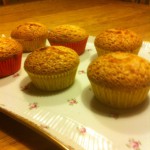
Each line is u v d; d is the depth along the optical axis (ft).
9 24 1.36
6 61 0.85
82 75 0.87
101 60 0.71
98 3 1.66
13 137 0.64
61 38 0.98
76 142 0.57
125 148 0.56
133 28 1.24
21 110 0.70
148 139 0.58
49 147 0.61
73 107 0.71
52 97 0.76
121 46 0.88
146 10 1.50
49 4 1.68
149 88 0.68
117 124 0.63
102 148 0.56
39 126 0.62
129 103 0.67
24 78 0.87
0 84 0.84
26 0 1.94
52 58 0.77
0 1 1.93
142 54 0.96
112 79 0.66
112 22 1.33
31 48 1.05
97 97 0.72
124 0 1.78
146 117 0.65
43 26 1.08
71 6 1.62
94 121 0.65
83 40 0.99
